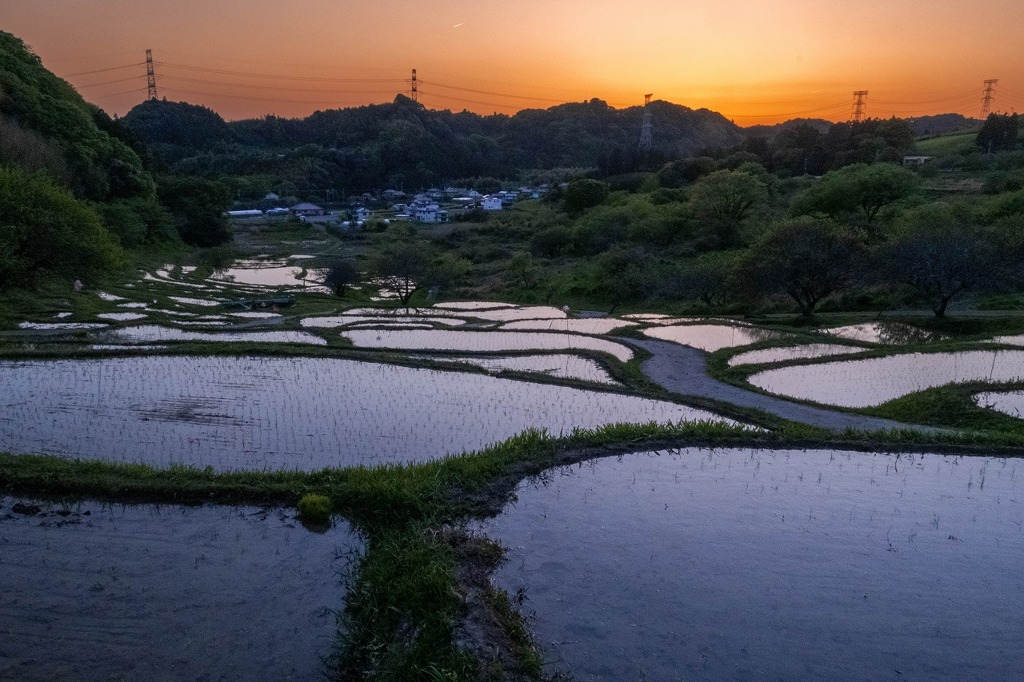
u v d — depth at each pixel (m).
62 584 6.97
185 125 178.00
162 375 17.41
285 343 22.41
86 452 11.29
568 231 77.62
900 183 53.50
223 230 85.38
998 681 5.55
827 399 18.58
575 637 5.95
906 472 10.63
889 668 5.68
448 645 5.69
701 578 7.04
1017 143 90.25
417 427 13.56
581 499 9.18
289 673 5.72
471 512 8.54
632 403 16.41
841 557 7.61
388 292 60.88
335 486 9.16
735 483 9.95
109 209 59.75
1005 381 18.52
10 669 5.61
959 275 32.66
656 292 48.97
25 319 29.02
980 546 7.97
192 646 6.02
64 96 70.81
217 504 9.02
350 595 6.77
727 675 5.50
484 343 26.64
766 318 37.81
